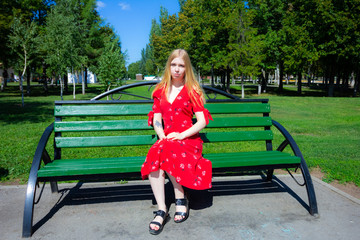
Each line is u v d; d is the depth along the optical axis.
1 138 6.11
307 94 30.12
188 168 2.31
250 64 22.11
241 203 2.90
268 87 43.28
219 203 2.90
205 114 2.47
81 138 2.84
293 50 24.09
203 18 25.05
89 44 26.23
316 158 4.60
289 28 24.05
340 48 22.12
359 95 28.83
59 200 2.94
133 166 2.37
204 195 3.12
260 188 3.33
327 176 3.78
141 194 3.11
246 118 3.21
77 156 4.62
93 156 4.63
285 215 2.64
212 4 23.70
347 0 21.91
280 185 3.44
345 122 9.52
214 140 3.09
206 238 2.24
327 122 9.49
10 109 12.38
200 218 2.57
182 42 30.81
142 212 2.68
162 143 2.38
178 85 2.65
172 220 2.52
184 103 2.49
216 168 2.53
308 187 2.66
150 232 2.28
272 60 27.72
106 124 2.91
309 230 2.37
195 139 2.50
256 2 26.66
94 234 2.28
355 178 3.66
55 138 2.79
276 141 6.15
